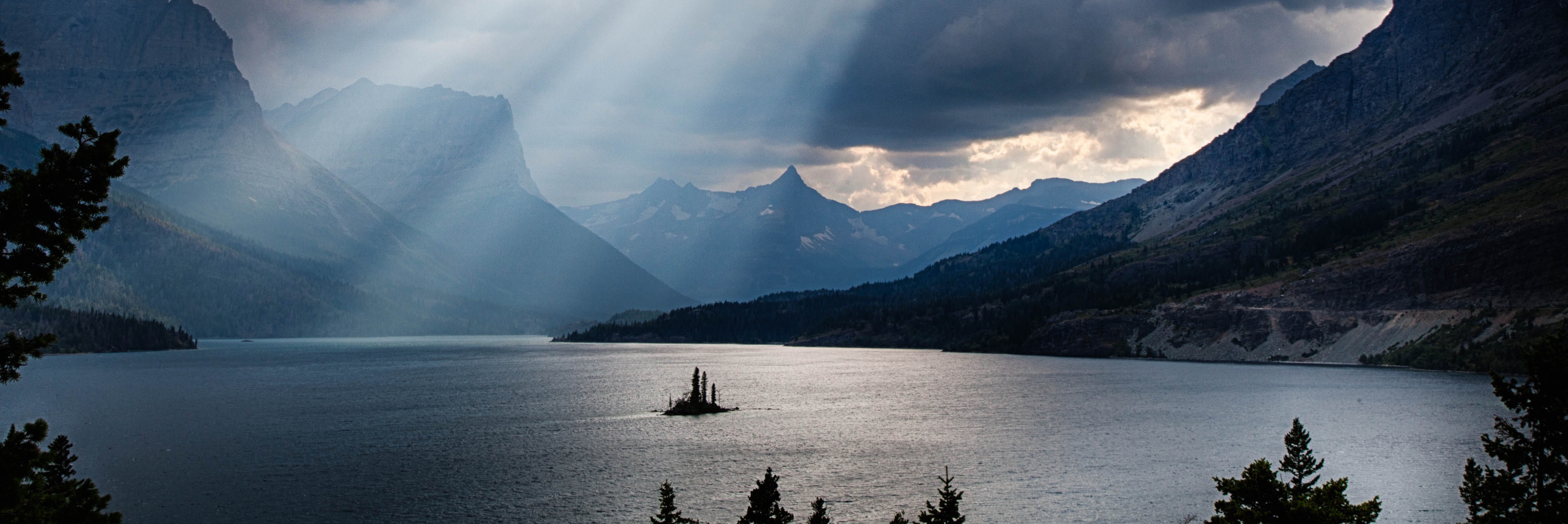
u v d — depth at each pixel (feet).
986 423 545.44
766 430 514.68
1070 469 398.83
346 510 324.39
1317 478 194.90
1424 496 348.79
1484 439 165.89
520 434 497.87
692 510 325.21
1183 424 534.37
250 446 456.86
